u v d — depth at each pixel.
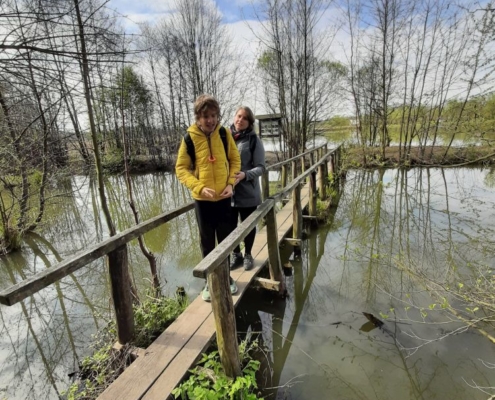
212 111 2.32
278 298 3.72
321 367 2.73
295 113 11.56
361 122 14.71
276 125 14.08
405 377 2.54
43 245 6.90
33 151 6.50
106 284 4.73
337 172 10.31
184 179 2.46
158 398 1.90
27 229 6.85
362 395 2.41
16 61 2.73
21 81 3.08
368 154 13.45
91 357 2.77
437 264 4.36
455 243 5.08
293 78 11.27
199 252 5.79
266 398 2.44
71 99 4.75
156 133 20.47
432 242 5.30
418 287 3.79
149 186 13.75
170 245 6.20
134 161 17.09
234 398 2.05
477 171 10.97
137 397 1.90
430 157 12.08
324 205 6.95
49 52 2.50
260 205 3.10
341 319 3.38
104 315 3.63
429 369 2.60
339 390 2.46
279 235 4.79
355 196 9.12
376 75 13.22
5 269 5.84
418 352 2.78
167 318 2.89
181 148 2.52
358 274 4.38
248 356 2.64
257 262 3.65
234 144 2.64
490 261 4.26
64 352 3.22
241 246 4.21
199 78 16.30
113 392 1.94
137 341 2.53
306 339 3.12
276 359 2.87
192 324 2.60
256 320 3.51
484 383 2.42
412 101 12.10
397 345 2.89
